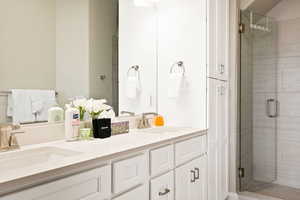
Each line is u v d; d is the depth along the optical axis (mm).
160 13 2479
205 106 2242
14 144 1309
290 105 3314
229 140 2844
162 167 1654
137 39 2314
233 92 2857
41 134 1526
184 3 2342
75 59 1769
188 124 2332
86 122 1789
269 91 3365
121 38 2172
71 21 1736
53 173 970
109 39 2059
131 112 2283
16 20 1416
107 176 1228
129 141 1569
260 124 3312
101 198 1190
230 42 2877
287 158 3338
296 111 3270
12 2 1395
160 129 2305
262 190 3125
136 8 2309
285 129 3355
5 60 1375
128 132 2006
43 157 1329
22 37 1448
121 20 2170
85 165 1106
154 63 2480
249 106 3197
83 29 1828
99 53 1964
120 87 2176
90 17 1881
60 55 1663
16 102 1424
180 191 1858
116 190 1282
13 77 1410
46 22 1569
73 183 1049
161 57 2477
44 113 1563
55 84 1634
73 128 1604
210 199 2295
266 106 3352
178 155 1840
